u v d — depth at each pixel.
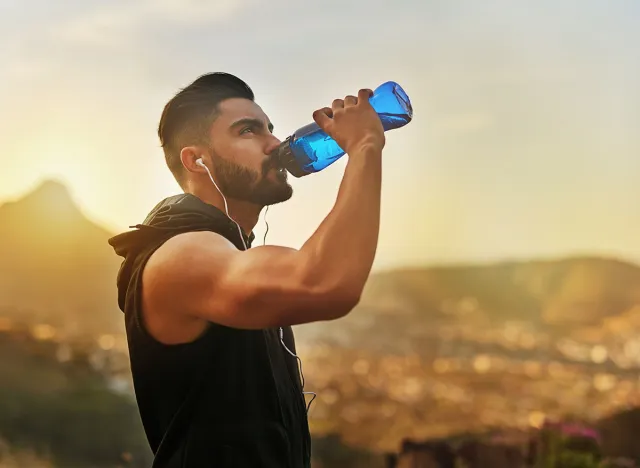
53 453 8.79
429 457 4.55
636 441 4.76
